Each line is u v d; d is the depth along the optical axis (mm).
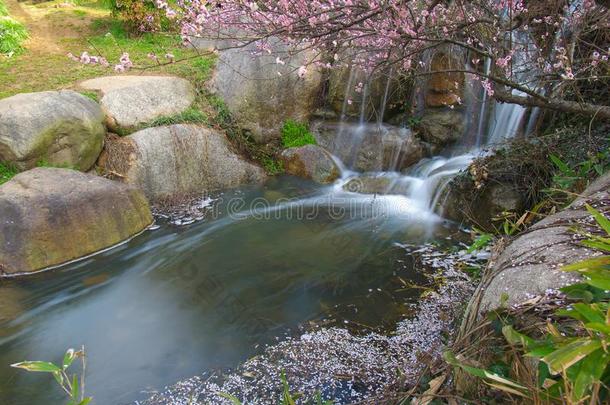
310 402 2549
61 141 4645
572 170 3588
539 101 3393
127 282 3904
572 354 1108
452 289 3529
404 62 3654
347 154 6188
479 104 5738
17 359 3033
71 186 4293
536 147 4250
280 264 4117
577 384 1104
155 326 3346
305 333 3166
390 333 3105
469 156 5602
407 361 2785
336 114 6402
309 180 5934
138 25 7621
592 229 1991
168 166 5355
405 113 6312
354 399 2555
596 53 3355
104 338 3230
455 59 5645
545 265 1836
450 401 1751
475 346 1739
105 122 5289
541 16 3727
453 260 3986
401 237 4488
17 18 8352
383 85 6070
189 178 5500
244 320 3363
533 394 1342
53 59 6762
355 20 2891
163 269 4094
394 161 5973
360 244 4398
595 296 1462
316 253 4277
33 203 4027
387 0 2611
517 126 5352
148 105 5617
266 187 5781
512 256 2029
